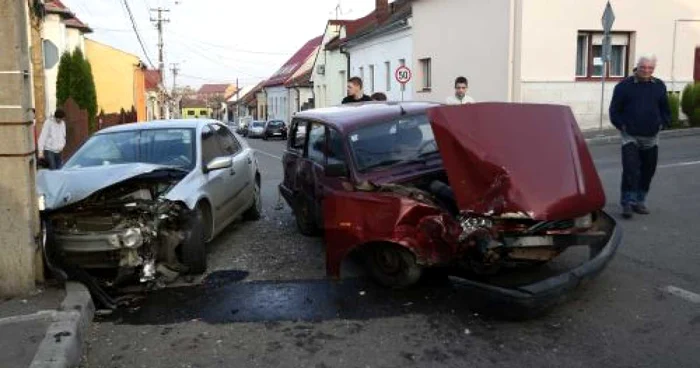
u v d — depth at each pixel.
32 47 14.95
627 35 21.19
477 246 5.05
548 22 20.12
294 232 8.49
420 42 27.12
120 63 41.59
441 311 5.30
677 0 21.25
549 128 5.50
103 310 5.71
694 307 5.10
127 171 6.20
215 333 5.05
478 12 22.25
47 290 5.79
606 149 15.85
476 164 5.21
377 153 6.57
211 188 7.14
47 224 5.98
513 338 4.70
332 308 5.48
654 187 9.74
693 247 6.60
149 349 4.80
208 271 6.75
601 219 5.70
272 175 15.72
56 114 14.30
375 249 5.85
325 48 44.41
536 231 5.04
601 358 4.31
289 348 4.70
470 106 5.57
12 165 5.60
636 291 5.48
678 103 19.12
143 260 6.12
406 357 4.46
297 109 54.00
